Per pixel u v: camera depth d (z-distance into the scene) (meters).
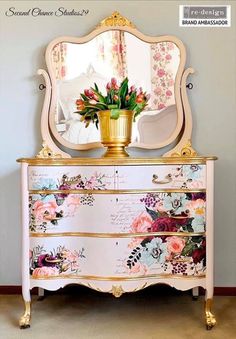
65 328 2.11
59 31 2.60
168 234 2.10
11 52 2.60
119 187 2.05
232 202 2.61
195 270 2.09
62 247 2.12
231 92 2.59
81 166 2.08
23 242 2.12
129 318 2.24
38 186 2.09
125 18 2.56
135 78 2.56
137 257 2.07
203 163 2.08
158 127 2.55
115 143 2.25
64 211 2.11
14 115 2.62
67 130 2.56
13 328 2.11
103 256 2.06
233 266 2.62
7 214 2.64
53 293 2.64
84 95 2.34
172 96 2.55
